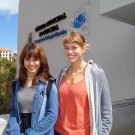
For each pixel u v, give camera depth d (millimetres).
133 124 4227
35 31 11734
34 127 2277
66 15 9438
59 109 2367
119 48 7141
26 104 2385
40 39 11055
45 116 2307
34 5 11953
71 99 2273
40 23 11352
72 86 2287
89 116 2207
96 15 7965
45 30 10742
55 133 2393
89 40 8211
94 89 2191
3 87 12977
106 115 2199
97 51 7867
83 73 2324
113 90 7293
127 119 4242
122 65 7031
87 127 2232
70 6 9234
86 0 8445
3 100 12656
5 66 13609
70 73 2420
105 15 5223
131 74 6738
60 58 9664
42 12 11203
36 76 2441
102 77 2219
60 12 9867
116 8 4703
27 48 2465
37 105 2330
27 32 12578
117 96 7145
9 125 2404
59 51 9742
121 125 4098
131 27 6812
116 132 3988
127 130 4117
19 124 2379
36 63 2443
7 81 13086
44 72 2469
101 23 7770
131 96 6695
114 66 7273
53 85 2375
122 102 4660
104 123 2193
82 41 2342
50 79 2400
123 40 7035
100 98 2201
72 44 2320
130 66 6781
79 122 2230
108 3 4898
